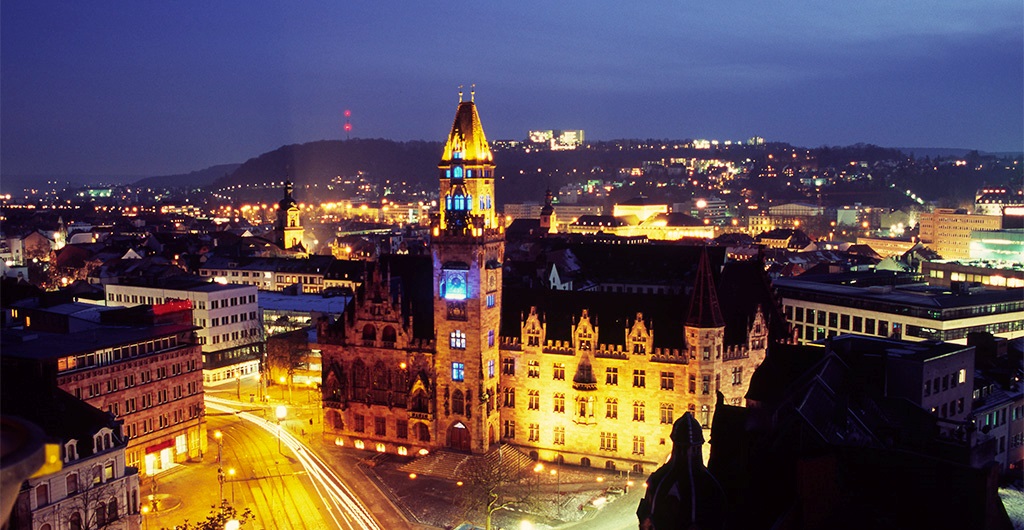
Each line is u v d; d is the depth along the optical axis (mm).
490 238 123562
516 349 126812
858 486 53000
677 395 117438
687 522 56938
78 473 88625
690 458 58250
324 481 119000
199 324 183250
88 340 117062
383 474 122312
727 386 118562
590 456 123688
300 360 173000
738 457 67250
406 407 129625
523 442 128125
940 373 105562
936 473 51281
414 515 106812
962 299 166875
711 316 114688
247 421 148250
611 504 109750
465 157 122625
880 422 82250
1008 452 121812
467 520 105000
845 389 84250
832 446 55250
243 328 191625
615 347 120688
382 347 130500
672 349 117125
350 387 134000
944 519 50125
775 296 133250
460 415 125812
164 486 115688
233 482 117812
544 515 106000
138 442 118938
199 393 129750
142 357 119625
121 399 116625
